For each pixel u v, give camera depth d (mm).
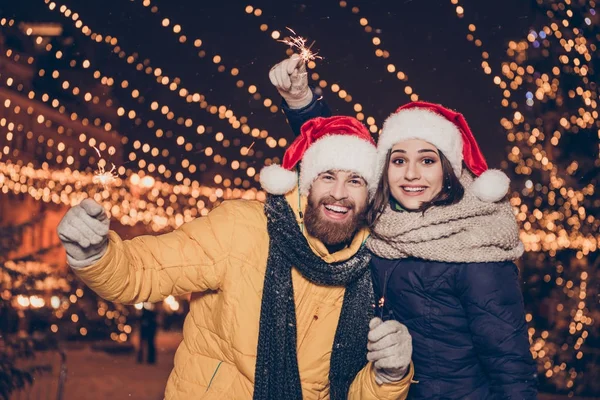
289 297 4047
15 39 21703
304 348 4117
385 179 4203
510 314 3934
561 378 11523
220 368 4090
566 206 12977
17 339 9039
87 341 16484
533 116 13406
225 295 4051
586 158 12555
